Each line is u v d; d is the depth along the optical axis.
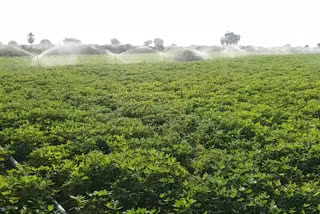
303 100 11.53
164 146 7.81
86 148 7.42
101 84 14.37
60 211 5.43
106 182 5.93
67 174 6.19
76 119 9.33
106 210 5.36
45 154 6.81
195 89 13.45
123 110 10.63
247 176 5.93
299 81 14.63
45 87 13.55
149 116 9.93
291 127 8.58
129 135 8.46
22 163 7.15
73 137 8.07
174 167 6.42
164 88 13.75
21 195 5.50
